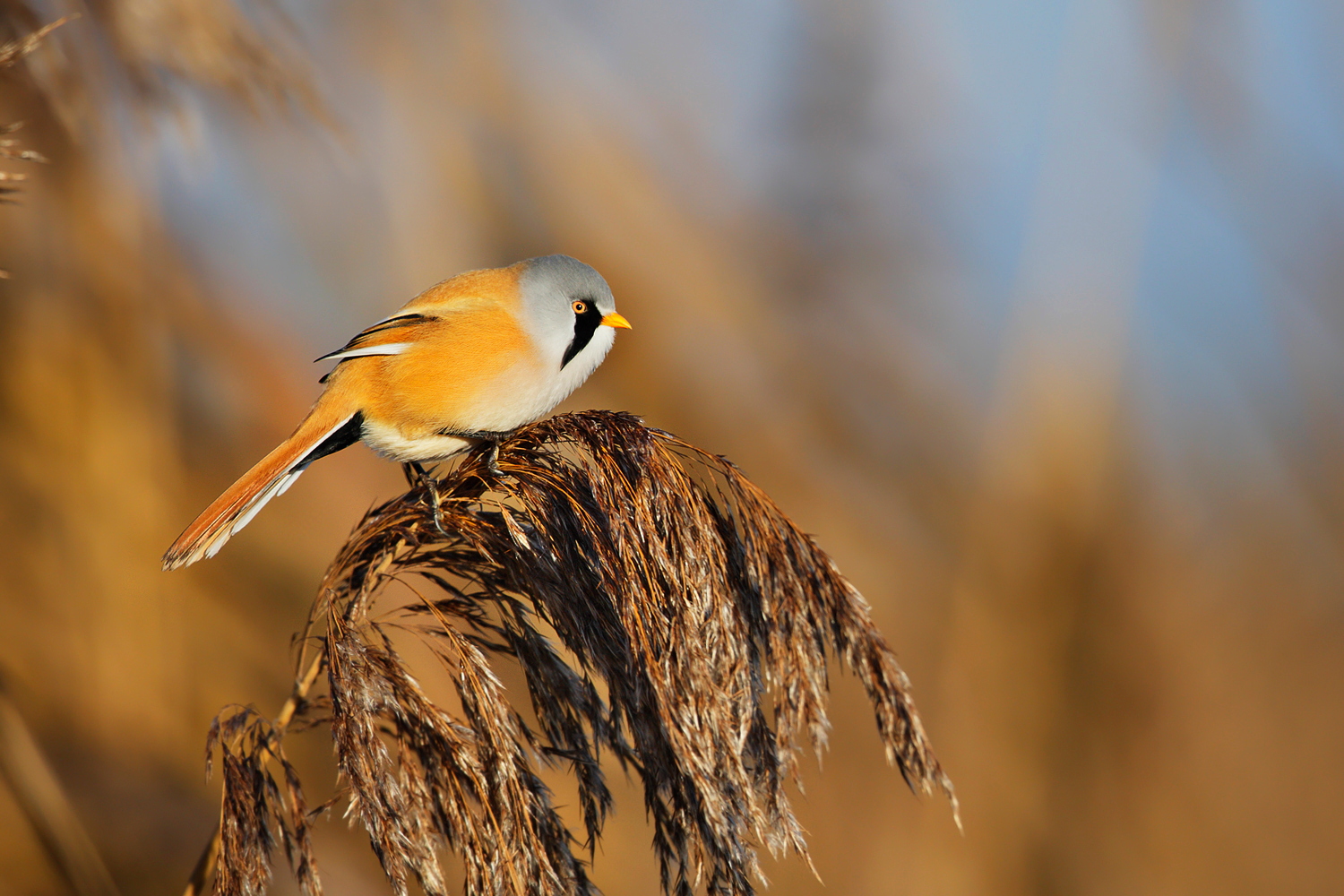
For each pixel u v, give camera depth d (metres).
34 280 9.55
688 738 5.14
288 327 11.63
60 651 9.28
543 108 12.60
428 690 8.48
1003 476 12.40
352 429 7.55
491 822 5.31
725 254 13.02
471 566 5.68
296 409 11.36
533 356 7.56
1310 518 13.88
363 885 9.56
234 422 11.18
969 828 11.77
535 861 5.31
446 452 7.72
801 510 12.61
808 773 11.84
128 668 9.50
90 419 9.66
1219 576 13.80
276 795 5.29
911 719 5.50
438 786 5.34
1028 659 12.22
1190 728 12.64
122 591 9.59
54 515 9.48
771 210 13.53
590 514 5.47
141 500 9.82
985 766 12.01
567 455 5.88
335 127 8.62
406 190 11.52
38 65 7.21
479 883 5.30
